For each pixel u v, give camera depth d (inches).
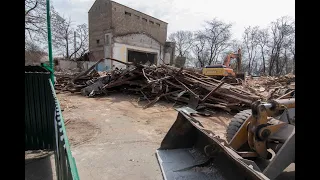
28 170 134.8
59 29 888.9
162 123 257.1
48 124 160.1
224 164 106.6
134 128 233.5
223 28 1768.0
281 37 1485.0
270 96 289.6
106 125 241.0
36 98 155.8
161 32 1803.6
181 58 1807.3
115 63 1408.7
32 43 509.0
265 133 117.3
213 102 343.6
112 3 1370.6
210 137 110.3
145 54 1665.8
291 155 103.1
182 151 141.3
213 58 1812.3
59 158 78.7
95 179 130.4
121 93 479.5
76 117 270.5
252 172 80.7
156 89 402.9
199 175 113.3
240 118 143.9
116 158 158.7
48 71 173.5
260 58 1721.2
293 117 123.0
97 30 1504.7
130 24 1502.2
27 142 156.3
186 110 152.9
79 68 1331.2
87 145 181.5
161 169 124.0
